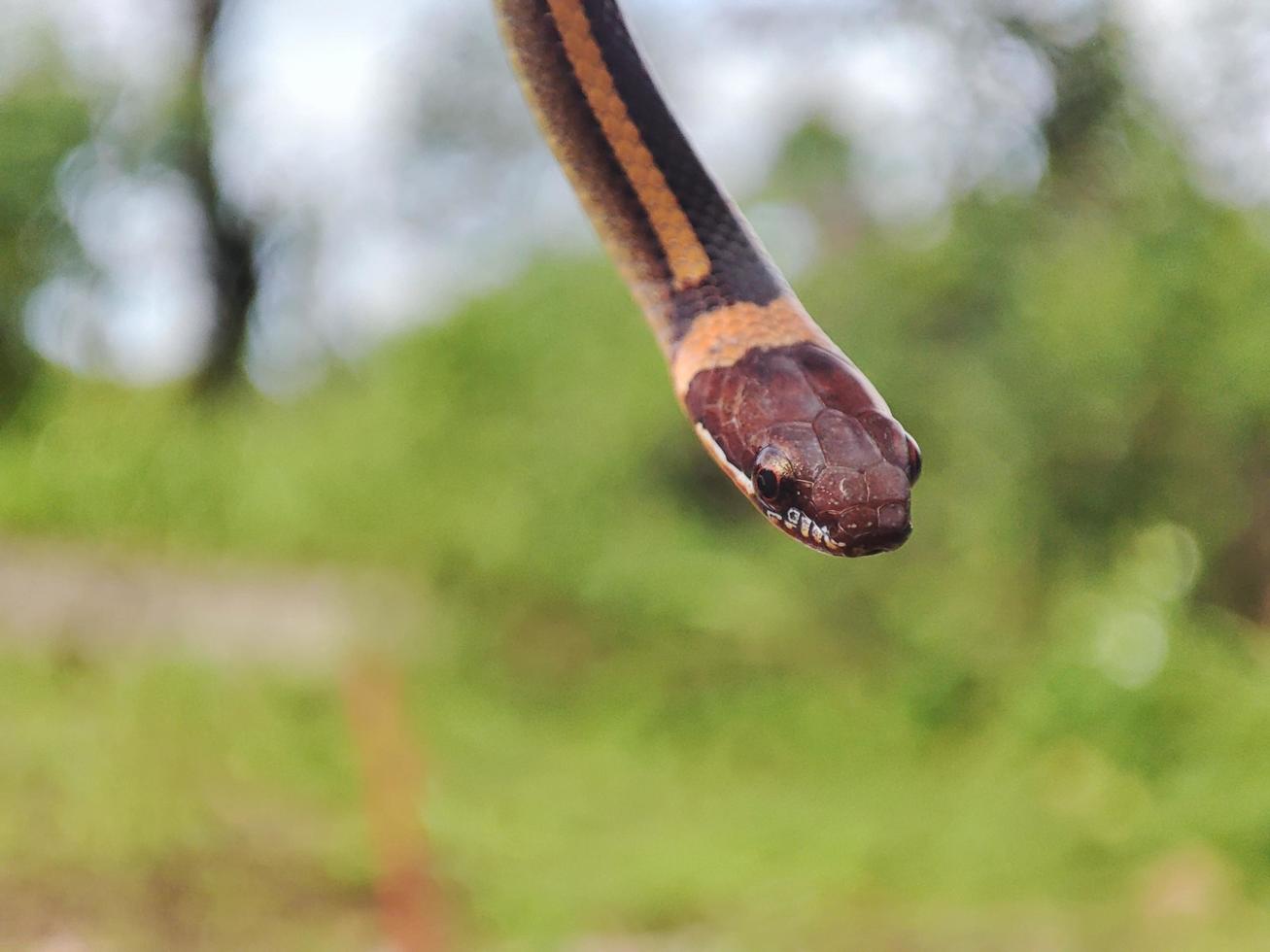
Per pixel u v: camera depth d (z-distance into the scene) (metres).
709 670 53.34
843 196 63.22
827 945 29.70
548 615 57.53
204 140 93.31
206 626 51.09
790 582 56.16
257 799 34.59
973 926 31.25
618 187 17.45
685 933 30.66
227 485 63.47
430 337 72.50
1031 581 48.50
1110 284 46.25
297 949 27.19
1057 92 44.97
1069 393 47.44
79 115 87.38
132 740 35.69
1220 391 45.06
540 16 17.67
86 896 28.19
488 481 63.00
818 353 16.30
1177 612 43.50
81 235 86.50
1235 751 38.34
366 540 61.31
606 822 38.00
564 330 70.00
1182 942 29.95
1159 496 47.38
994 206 48.25
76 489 61.78
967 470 50.16
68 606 50.09
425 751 39.38
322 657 48.69
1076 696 41.75
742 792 43.16
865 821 37.81
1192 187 45.25
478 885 31.14
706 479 68.62
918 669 48.22
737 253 17.22
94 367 86.62
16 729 36.25
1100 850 35.00
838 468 15.14
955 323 53.47
